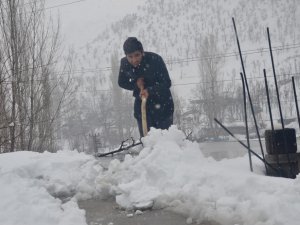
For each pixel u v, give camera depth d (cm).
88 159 326
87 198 280
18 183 268
